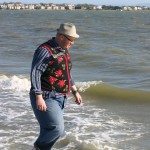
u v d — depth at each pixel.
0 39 30.38
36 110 5.38
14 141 7.21
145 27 49.66
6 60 18.34
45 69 5.31
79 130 7.84
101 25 54.34
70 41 5.38
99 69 15.73
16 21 68.56
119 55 19.66
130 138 7.40
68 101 10.29
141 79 13.60
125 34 36.12
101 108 9.75
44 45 5.32
